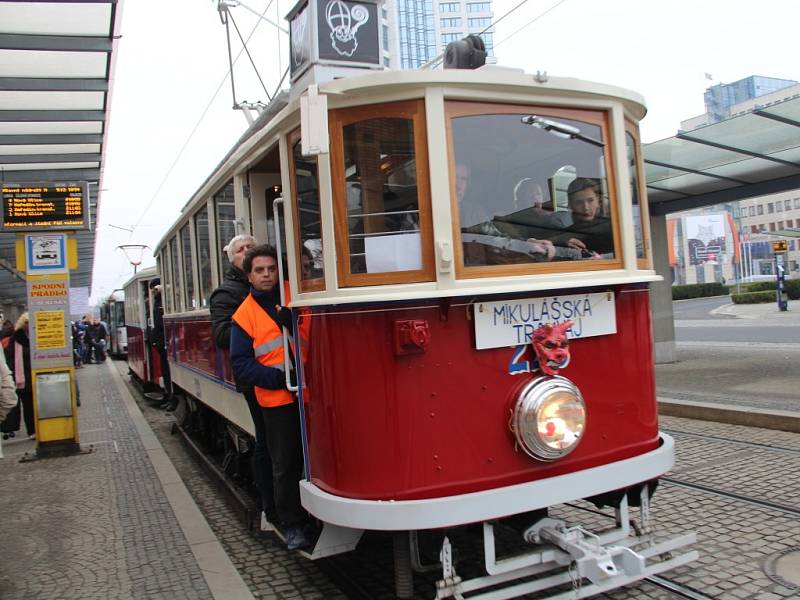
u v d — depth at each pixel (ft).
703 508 15.79
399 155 10.55
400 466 10.05
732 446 21.09
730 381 31.32
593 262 11.47
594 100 11.64
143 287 48.01
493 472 10.41
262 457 14.20
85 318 92.63
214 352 19.33
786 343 47.96
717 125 25.05
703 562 12.93
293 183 11.83
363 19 14.57
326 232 10.56
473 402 10.34
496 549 14.21
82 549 16.30
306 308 11.35
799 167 30.89
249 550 15.71
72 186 28.12
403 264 10.53
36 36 21.67
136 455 27.37
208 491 21.45
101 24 21.11
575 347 11.14
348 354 10.35
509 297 10.60
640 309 11.98
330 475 10.68
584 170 11.60
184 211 22.89
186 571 14.53
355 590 12.75
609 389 11.43
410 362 10.09
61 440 28.14
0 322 39.17
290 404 12.36
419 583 12.79
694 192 35.94
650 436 11.91
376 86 10.36
